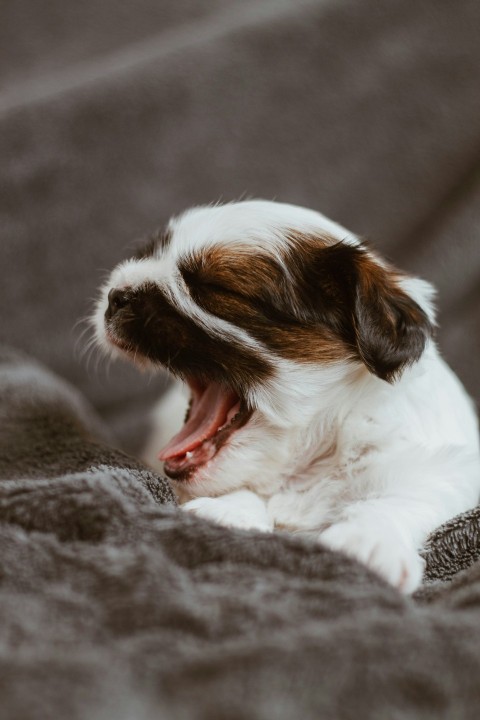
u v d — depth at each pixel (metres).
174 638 0.28
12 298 0.54
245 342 0.38
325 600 0.29
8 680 0.25
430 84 0.56
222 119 0.56
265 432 0.39
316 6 0.57
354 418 0.39
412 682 0.26
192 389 0.40
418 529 0.36
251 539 0.32
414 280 0.41
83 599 0.29
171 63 0.56
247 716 0.24
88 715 0.24
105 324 0.40
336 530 0.34
